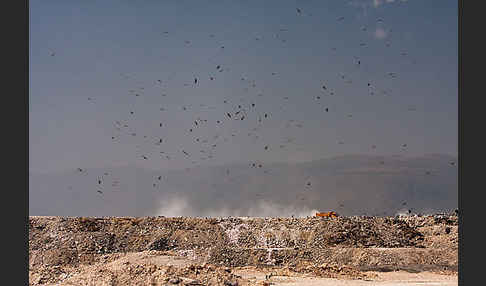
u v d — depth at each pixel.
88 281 76.75
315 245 126.06
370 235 129.00
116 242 124.25
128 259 101.81
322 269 106.44
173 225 131.12
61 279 85.06
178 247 124.94
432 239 131.25
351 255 118.75
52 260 116.81
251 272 108.31
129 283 75.38
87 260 117.75
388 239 128.75
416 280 101.88
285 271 105.12
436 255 118.81
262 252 119.81
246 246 127.31
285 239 129.12
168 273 77.62
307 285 93.00
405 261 116.50
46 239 122.38
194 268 81.81
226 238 129.00
